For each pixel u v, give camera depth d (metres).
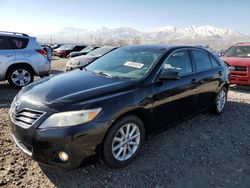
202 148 4.68
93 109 3.44
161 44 5.44
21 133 3.49
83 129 3.35
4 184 3.46
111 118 3.55
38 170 3.79
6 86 9.57
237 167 4.12
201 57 5.72
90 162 3.54
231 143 4.96
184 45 5.40
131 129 3.97
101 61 5.21
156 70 4.41
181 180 3.71
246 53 10.55
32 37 9.46
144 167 3.98
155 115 4.29
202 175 3.86
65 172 3.77
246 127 5.83
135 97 3.90
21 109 3.61
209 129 5.56
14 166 3.86
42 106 3.46
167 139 4.95
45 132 3.32
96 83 4.09
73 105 3.41
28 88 4.10
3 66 8.79
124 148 3.88
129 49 5.30
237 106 7.43
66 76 4.55
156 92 4.23
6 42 8.89
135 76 4.35
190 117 5.29
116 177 3.71
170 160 4.22
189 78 5.04
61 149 3.33
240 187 3.61
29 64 9.24
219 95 6.33
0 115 5.96
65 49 33.62
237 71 9.58
